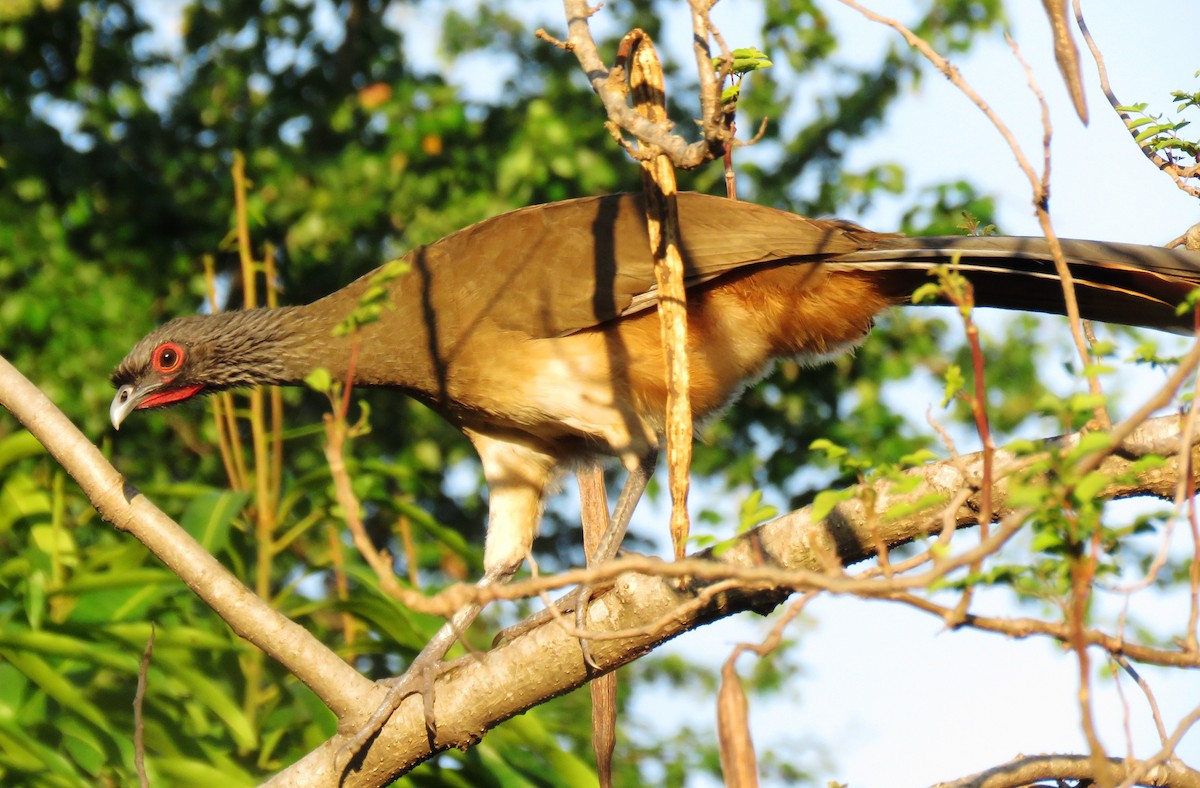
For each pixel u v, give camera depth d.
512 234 9.30
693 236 8.84
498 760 9.69
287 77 21.11
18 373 7.45
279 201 19.09
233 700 10.24
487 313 9.09
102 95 20.17
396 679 7.52
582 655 6.78
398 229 20.53
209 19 21.31
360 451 19.16
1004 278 8.74
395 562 18.75
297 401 19.47
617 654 6.71
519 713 7.05
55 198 19.56
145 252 19.66
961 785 6.04
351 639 11.20
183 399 9.70
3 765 9.12
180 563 7.21
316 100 20.97
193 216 19.61
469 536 20.19
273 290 11.95
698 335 8.98
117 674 10.53
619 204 9.32
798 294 8.92
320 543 15.06
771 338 9.09
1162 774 5.91
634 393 9.07
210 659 10.26
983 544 4.14
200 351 9.56
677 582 6.41
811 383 19.39
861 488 4.69
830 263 8.82
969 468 5.77
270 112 20.61
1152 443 5.52
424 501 20.03
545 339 9.08
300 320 9.55
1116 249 8.11
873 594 4.18
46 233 18.42
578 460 9.51
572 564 20.98
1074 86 4.96
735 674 4.39
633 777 15.84
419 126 19.20
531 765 9.75
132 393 9.62
